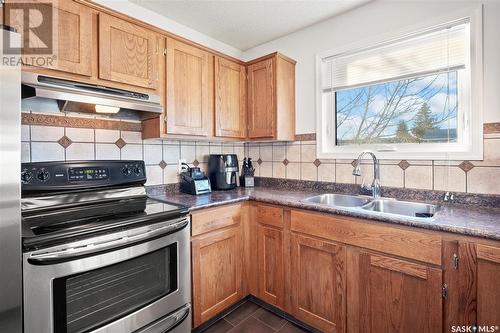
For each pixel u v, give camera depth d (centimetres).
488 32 148
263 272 195
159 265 143
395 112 192
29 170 136
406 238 129
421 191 171
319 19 212
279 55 217
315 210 162
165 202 170
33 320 98
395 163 182
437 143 174
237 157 268
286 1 186
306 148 229
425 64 173
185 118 193
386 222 135
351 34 200
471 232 110
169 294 145
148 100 166
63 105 152
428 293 123
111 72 155
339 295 154
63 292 105
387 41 185
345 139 217
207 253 174
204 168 245
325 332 162
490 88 148
